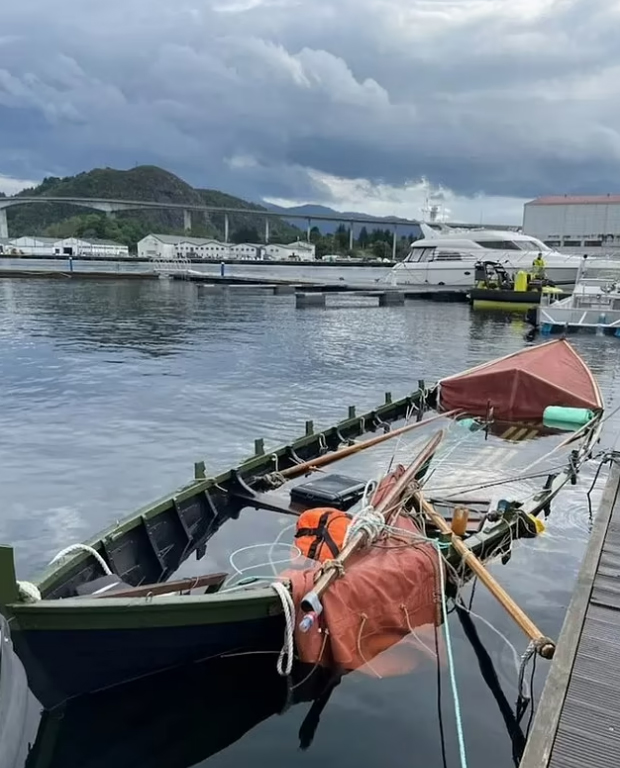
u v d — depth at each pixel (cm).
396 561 618
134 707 529
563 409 1405
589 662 498
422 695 546
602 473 1082
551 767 397
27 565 812
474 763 481
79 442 1295
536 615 666
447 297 4769
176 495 811
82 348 2491
